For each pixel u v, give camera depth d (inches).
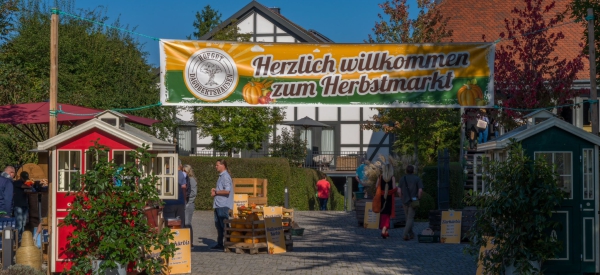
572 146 419.8
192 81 478.6
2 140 925.2
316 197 1240.8
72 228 410.9
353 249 600.4
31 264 425.4
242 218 585.9
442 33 996.6
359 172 1048.8
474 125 1057.5
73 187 375.2
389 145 1425.9
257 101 480.1
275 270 475.2
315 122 1333.7
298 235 708.7
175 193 430.0
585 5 609.0
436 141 1109.7
